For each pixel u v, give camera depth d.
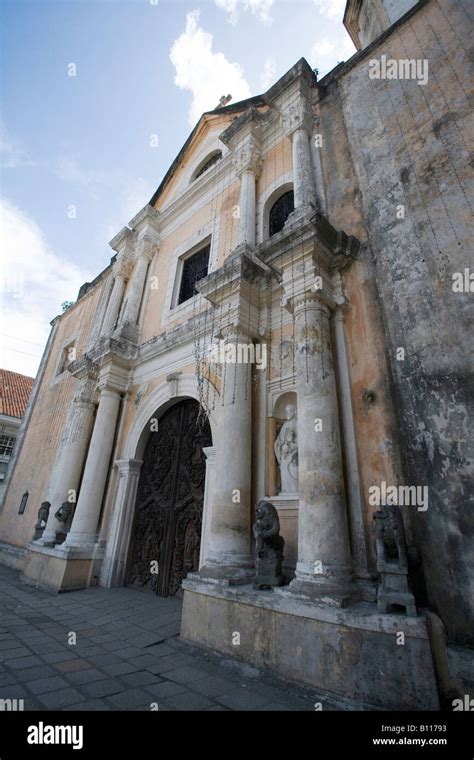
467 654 2.74
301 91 7.22
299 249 5.11
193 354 7.71
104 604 6.13
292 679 3.22
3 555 11.61
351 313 5.02
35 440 13.93
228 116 11.16
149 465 8.32
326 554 3.63
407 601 2.96
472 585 2.90
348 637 3.06
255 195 7.78
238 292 6.07
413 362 3.78
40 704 2.76
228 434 5.23
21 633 4.52
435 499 3.27
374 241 4.73
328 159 6.56
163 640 4.45
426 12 5.55
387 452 4.04
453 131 4.43
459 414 3.32
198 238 9.65
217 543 4.68
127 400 9.34
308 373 4.48
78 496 9.07
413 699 2.64
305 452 4.14
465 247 3.78
